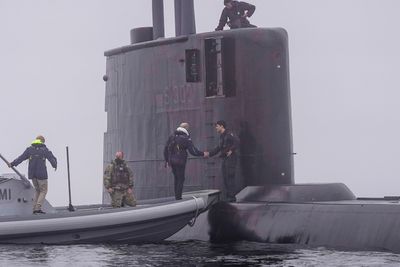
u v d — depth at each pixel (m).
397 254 32.31
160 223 39.25
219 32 41.38
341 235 35.06
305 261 31.59
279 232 37.44
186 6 42.56
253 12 43.56
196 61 41.59
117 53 45.16
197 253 34.97
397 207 33.88
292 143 42.19
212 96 41.25
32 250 36.59
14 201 41.62
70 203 41.94
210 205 40.34
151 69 43.03
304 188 39.16
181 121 42.06
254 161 41.03
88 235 39.22
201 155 40.38
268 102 41.19
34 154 41.62
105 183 42.09
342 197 39.44
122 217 39.00
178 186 40.50
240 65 41.19
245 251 35.16
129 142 44.47
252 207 39.16
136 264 32.12
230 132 41.03
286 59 41.88
